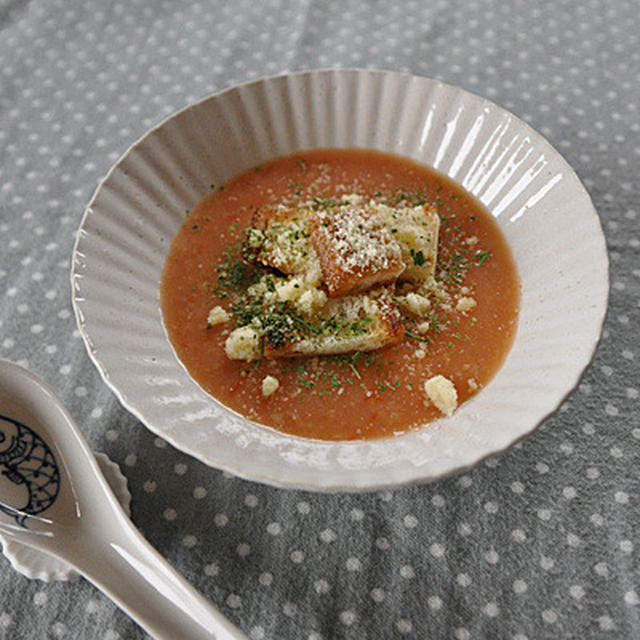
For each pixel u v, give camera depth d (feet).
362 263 1.02
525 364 0.98
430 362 1.02
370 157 1.21
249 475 0.85
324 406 0.98
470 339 1.03
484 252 1.11
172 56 1.45
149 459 0.99
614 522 0.94
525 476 0.97
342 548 0.93
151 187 1.10
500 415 0.93
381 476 0.85
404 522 0.95
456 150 1.17
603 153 1.28
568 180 1.07
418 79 1.17
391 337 1.01
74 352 1.09
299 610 0.90
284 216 1.10
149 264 1.08
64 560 0.89
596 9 1.51
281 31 1.49
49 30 1.49
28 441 0.96
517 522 0.94
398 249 1.05
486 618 0.89
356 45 1.45
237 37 1.47
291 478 0.85
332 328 1.02
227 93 1.15
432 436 0.94
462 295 1.07
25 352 1.09
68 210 1.24
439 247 1.12
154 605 0.85
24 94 1.39
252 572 0.92
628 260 1.15
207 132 1.15
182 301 1.07
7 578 0.92
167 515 0.95
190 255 1.11
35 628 0.89
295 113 1.19
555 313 1.01
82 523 0.92
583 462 0.98
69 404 1.04
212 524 0.95
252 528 0.94
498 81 1.39
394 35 1.47
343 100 1.18
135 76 1.42
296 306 1.04
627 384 1.04
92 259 1.01
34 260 1.18
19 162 1.29
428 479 0.84
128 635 0.89
